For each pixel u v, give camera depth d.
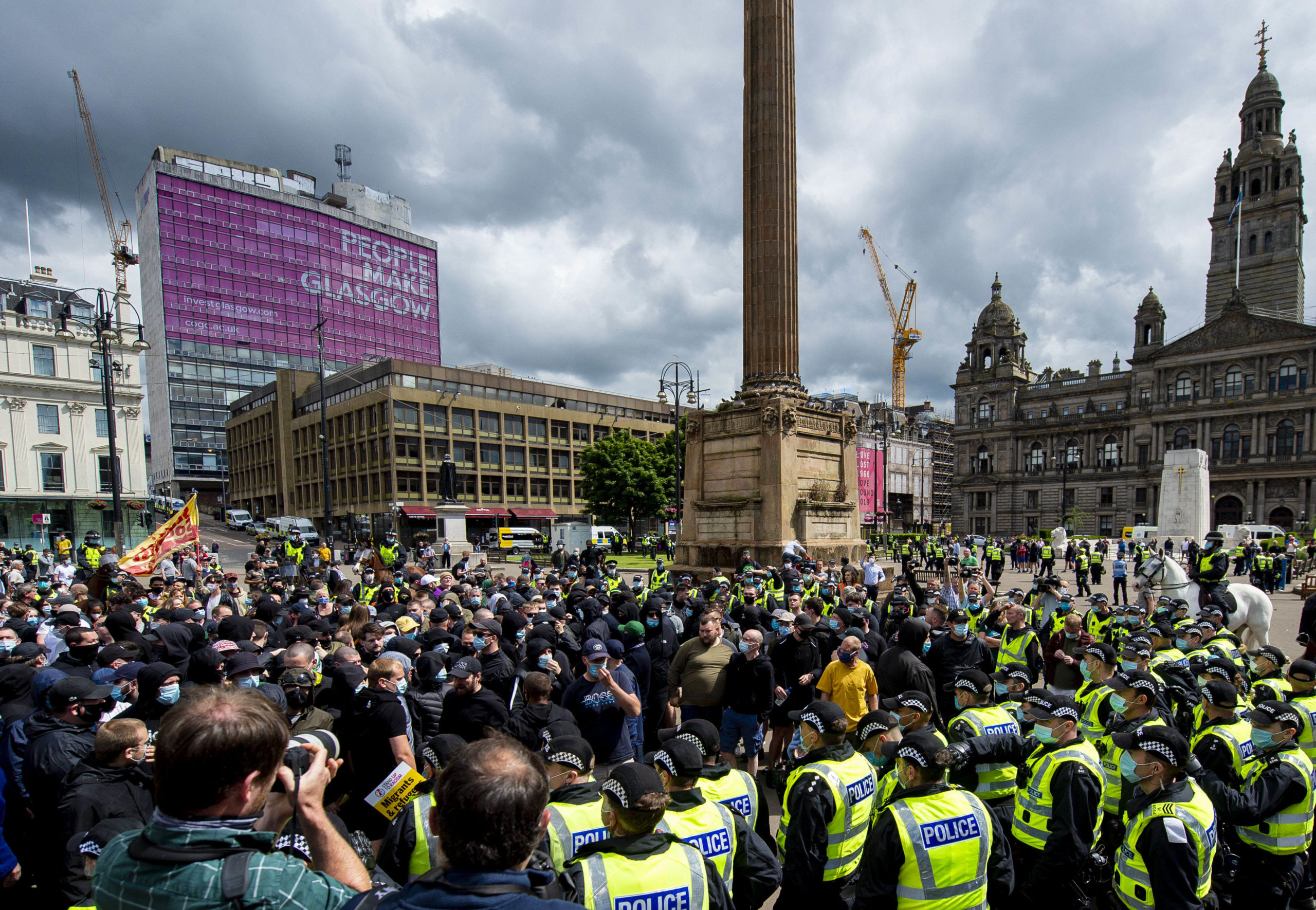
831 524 21.19
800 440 20.39
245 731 2.19
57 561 34.19
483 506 71.94
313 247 127.50
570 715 6.10
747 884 3.94
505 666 7.92
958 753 4.81
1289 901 5.11
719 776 4.65
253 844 2.26
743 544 20.03
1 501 46.75
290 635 8.33
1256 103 86.19
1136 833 4.41
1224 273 87.50
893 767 4.88
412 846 3.89
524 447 76.06
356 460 72.25
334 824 3.59
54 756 5.08
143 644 8.66
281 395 86.50
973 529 98.00
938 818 3.83
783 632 8.85
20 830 5.71
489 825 2.21
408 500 66.44
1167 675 7.64
